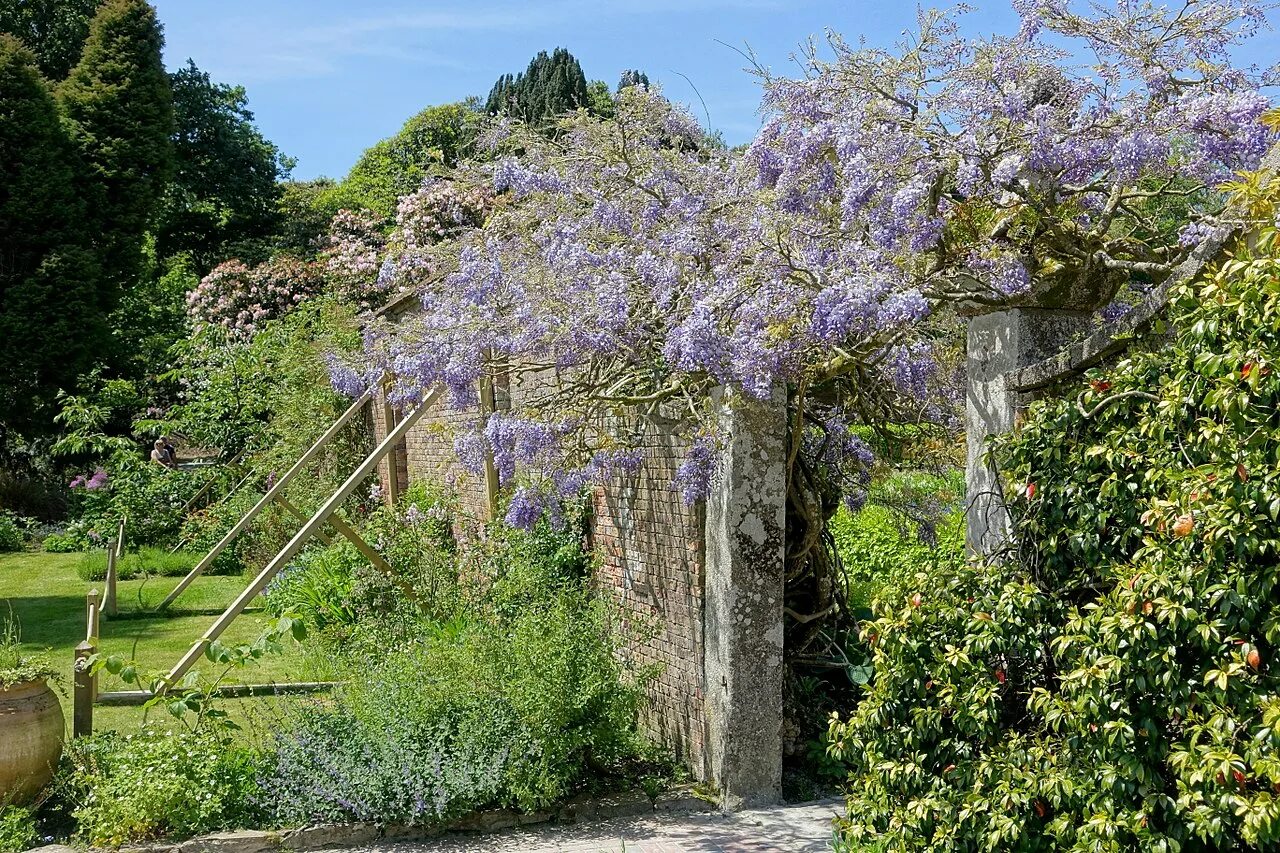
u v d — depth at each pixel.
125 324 23.31
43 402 20.44
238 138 31.91
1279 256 2.88
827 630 6.43
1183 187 4.87
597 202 5.80
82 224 21.38
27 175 20.14
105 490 16.66
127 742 5.59
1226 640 2.86
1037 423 3.85
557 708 5.48
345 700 6.01
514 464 5.89
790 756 5.98
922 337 5.32
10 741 5.20
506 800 5.31
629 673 6.47
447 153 25.56
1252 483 2.84
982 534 4.42
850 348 5.07
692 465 5.33
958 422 6.54
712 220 5.39
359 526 11.73
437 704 5.62
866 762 4.06
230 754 5.58
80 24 25.62
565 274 5.64
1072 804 3.24
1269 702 2.74
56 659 8.96
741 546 5.42
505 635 6.12
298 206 33.84
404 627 7.36
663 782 5.71
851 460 6.43
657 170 5.78
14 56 20.12
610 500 6.79
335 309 14.17
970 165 4.32
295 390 14.05
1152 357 3.53
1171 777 3.19
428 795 5.20
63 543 16.88
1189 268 3.66
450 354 5.94
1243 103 4.05
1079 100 4.47
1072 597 3.77
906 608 3.80
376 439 13.55
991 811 3.46
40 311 20.09
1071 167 4.43
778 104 4.81
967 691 3.61
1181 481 3.02
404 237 13.92
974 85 4.47
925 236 4.44
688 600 5.88
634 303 5.43
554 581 6.85
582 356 5.65
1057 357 4.15
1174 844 2.97
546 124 6.40
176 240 31.53
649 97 5.79
